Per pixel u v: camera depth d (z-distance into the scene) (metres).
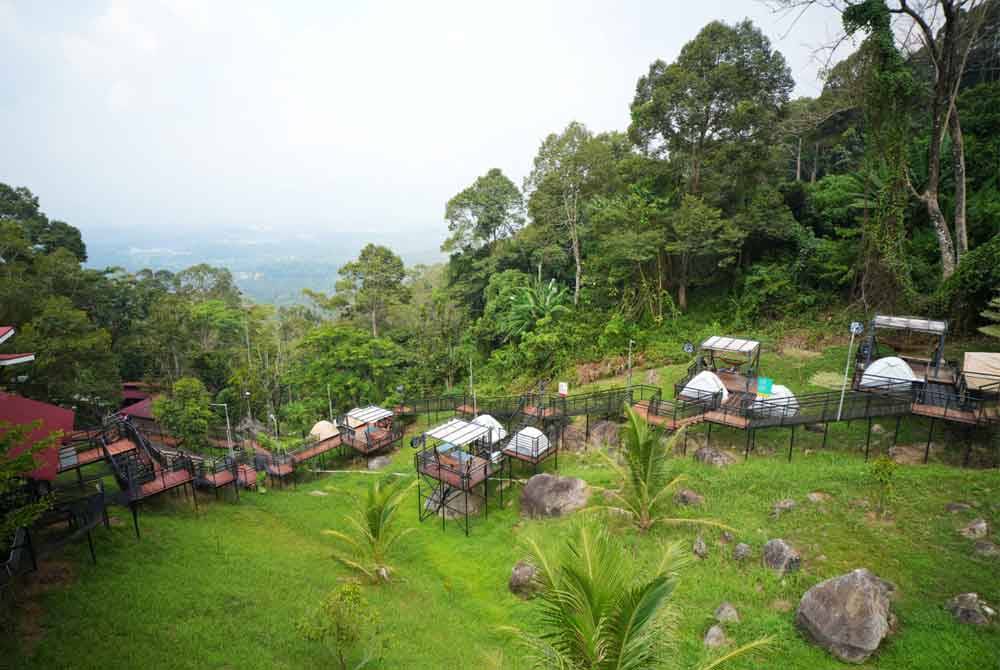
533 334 38.56
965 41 26.77
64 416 17.89
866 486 15.18
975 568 11.51
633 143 37.56
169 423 29.30
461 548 18.25
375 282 49.84
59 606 12.12
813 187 36.97
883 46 25.23
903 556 12.26
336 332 38.78
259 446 33.50
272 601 13.70
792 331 30.11
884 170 30.39
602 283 41.25
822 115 30.75
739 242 33.38
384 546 16.83
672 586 6.81
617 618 6.72
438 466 20.69
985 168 28.42
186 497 21.77
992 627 9.94
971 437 17.22
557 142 41.31
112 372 32.91
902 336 25.69
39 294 31.08
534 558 8.64
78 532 14.30
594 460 22.09
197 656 10.99
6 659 10.16
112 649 10.84
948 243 25.41
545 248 45.19
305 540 19.38
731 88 32.34
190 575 14.42
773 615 11.38
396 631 12.98
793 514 14.63
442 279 67.38
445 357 43.03
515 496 21.00
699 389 21.19
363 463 28.66
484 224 54.91
